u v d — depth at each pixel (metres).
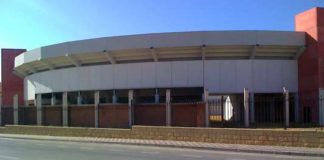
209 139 26.70
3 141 32.59
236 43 44.41
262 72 46.31
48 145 27.88
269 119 44.62
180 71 46.91
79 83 51.91
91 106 43.28
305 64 45.59
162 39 45.47
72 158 19.03
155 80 47.56
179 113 38.38
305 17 45.78
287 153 20.75
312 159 18.73
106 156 19.95
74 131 35.59
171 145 25.61
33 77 60.62
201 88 46.44
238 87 46.12
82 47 49.41
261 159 18.64
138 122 40.50
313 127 35.25
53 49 52.44
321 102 41.31
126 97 49.25
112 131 32.66
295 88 46.69
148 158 18.97
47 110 46.56
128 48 46.66
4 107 49.19
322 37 43.88
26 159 18.69
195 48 45.66
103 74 50.03
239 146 23.77
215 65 46.38
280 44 44.81
